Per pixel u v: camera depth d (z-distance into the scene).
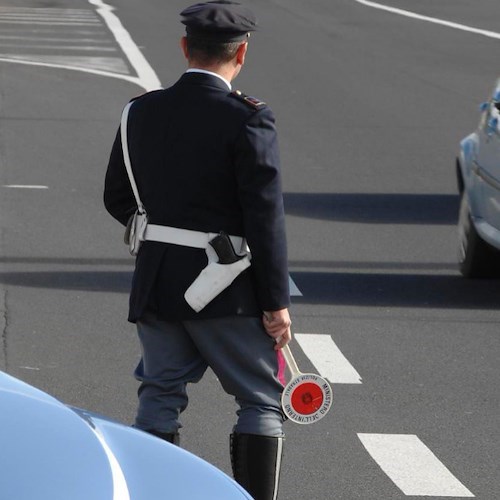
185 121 12.52
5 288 24.59
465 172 26.45
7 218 30.69
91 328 22.19
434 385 19.67
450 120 48.62
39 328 22.09
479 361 21.02
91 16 88.38
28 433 8.52
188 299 12.49
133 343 21.39
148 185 12.73
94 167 37.56
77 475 8.14
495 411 18.62
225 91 12.60
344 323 22.91
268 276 12.37
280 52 68.81
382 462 16.56
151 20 85.50
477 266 26.25
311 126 46.28
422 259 28.30
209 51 12.64
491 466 16.58
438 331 22.62
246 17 12.73
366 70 62.75
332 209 33.38
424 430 17.73
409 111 50.53
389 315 23.59
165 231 12.62
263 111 12.40
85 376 19.62
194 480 8.78
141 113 12.82
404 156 41.25
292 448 16.89
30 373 19.66
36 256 27.22
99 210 31.95
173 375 12.91
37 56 64.69
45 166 37.44
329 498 15.34
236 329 12.63
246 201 12.27
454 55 70.31
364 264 27.61
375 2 104.25
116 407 18.31
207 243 12.50
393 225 31.69
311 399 12.86
